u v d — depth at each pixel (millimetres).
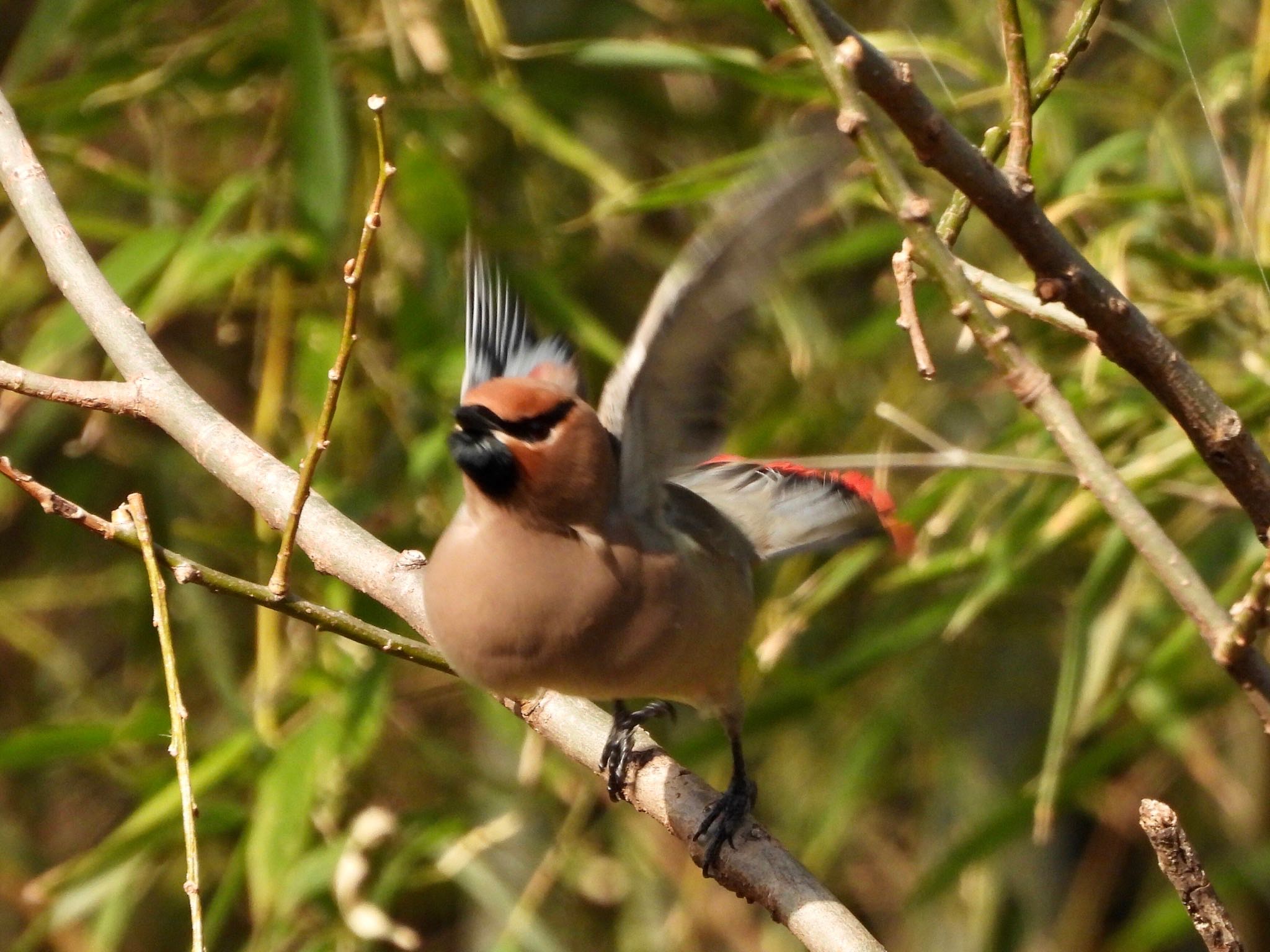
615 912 12781
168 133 12273
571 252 11531
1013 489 9984
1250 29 11133
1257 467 5531
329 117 10172
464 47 11430
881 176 5008
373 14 11523
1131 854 12875
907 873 12945
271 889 9352
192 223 11664
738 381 11406
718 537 7039
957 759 12078
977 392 10266
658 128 12281
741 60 9875
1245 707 12008
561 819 11477
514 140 11766
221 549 11758
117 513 6645
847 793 11328
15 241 11625
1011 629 11836
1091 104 10961
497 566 6457
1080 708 9555
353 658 10391
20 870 12891
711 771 12398
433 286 10633
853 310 12391
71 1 10461
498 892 10492
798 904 6488
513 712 7598
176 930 13039
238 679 12000
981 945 12031
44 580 12531
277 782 9633
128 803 13406
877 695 12180
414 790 11602
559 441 6348
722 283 5793
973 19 11086
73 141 11242
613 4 12078
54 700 13359
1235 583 9453
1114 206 10297
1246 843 11969
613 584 6461
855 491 7652
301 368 10352
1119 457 9641
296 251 10305
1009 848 12234
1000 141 5980
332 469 10945
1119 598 9828
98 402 7309
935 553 11195
